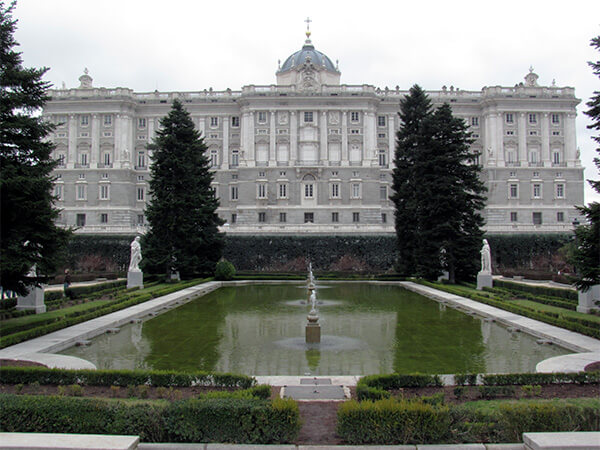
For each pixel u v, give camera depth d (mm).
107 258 69750
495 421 10953
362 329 26875
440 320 29859
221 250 62938
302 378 16531
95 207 96438
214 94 101125
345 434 10602
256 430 10586
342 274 64438
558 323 25438
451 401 13312
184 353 21156
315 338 23297
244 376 14773
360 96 95375
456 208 51812
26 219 23781
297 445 10445
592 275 24641
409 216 60312
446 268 52625
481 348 22078
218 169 99750
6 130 24000
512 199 97812
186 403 10875
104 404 10953
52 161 25891
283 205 93625
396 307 35844
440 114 54125
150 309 32844
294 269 67375
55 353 21109
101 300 35812
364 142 95938
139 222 99750
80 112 98000
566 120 99750
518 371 18188
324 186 94000
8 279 23875
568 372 15719
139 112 101188
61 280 50719
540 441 9734
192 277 60094
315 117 95750
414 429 10477
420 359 20078
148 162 100688
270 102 95625
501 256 71438
